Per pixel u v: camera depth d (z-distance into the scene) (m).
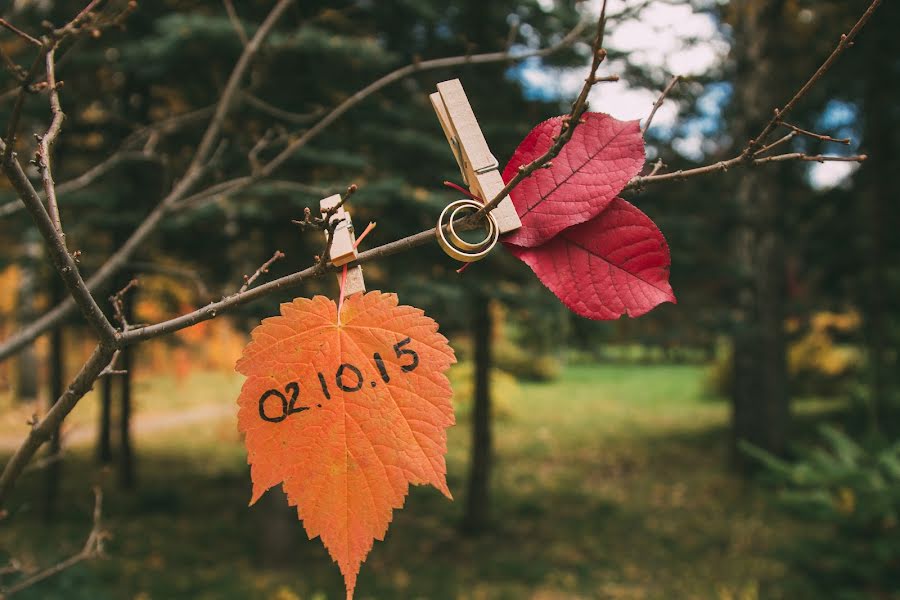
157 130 2.70
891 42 7.87
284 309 0.65
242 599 6.12
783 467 4.64
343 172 5.81
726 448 13.41
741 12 4.57
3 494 0.99
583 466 12.36
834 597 4.58
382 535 0.61
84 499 9.41
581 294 0.69
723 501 9.79
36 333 1.93
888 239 9.54
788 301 12.16
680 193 8.23
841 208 10.17
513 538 8.38
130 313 5.96
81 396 0.91
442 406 0.63
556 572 7.14
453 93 0.73
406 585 6.72
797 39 8.59
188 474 11.48
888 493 4.32
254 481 0.61
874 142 9.13
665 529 8.60
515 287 7.10
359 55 5.30
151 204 5.92
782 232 10.25
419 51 6.73
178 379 21.36
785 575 6.62
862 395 11.77
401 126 6.51
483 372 8.93
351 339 0.65
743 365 11.44
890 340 9.96
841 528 4.68
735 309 11.50
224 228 6.71
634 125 0.71
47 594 2.82
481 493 8.72
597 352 8.78
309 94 5.57
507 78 7.29
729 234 10.59
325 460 0.62
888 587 4.35
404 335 0.65
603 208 0.69
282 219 6.14
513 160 0.71
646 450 13.53
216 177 2.49
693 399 20.09
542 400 20.66
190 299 8.54
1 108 4.54
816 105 8.90
